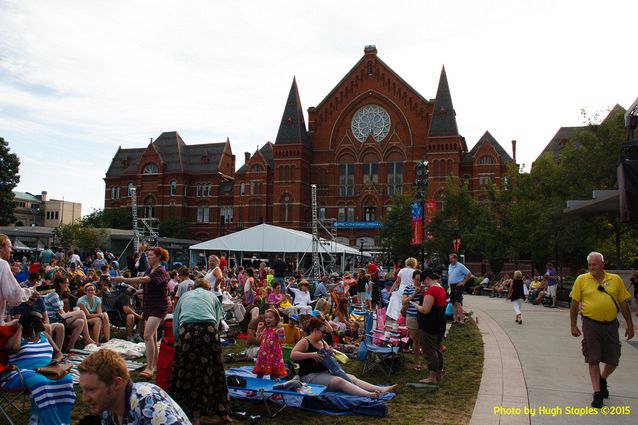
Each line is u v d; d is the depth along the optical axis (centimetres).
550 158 5138
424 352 1120
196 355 801
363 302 2716
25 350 825
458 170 7725
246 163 9369
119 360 424
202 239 9325
